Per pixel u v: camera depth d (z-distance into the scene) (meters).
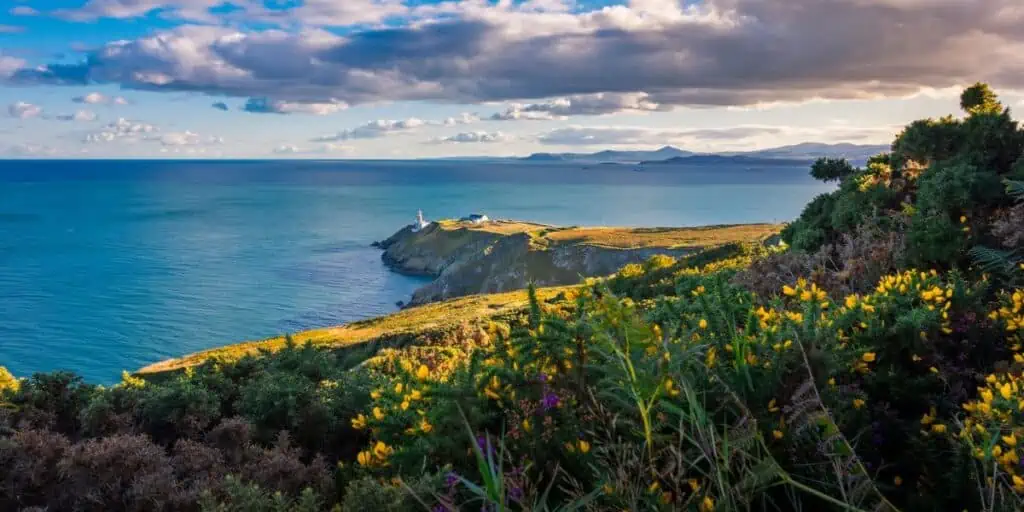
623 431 2.87
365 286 107.31
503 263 106.12
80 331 71.62
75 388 5.28
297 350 6.81
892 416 3.30
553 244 105.12
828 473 2.68
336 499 3.71
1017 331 4.27
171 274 107.94
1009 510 2.31
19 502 3.60
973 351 4.08
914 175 11.59
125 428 4.74
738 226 114.56
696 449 2.71
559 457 3.05
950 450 3.00
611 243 101.00
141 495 3.50
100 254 129.50
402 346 22.98
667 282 16.73
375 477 3.54
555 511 2.48
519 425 3.20
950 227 7.20
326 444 4.92
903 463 3.14
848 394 3.28
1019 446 2.49
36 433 4.07
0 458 3.71
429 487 2.82
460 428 3.36
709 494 2.48
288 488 3.71
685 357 2.76
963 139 11.16
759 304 4.97
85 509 3.58
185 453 4.07
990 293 5.71
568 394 3.32
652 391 2.59
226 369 6.04
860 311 4.07
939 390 3.67
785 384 3.18
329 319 82.56
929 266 7.18
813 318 3.77
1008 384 2.93
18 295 89.31
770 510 2.77
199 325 76.06
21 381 5.21
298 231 178.25
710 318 3.82
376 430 3.92
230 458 4.25
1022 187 6.38
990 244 6.86
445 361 5.34
